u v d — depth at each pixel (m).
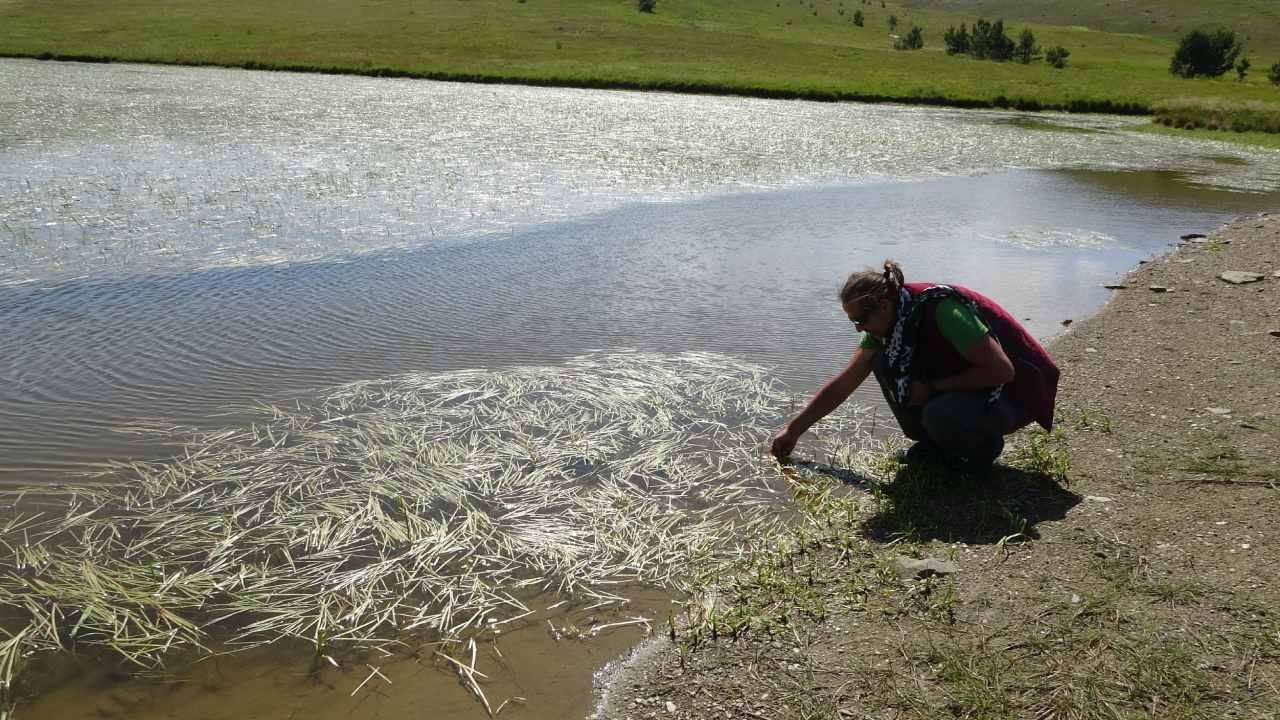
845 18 136.12
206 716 3.77
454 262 11.52
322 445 6.27
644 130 28.50
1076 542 4.89
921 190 19.23
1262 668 3.74
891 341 5.48
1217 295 10.65
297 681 3.99
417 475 5.86
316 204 14.90
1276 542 4.74
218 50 54.84
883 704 3.70
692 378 7.70
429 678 4.03
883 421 6.97
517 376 7.58
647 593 4.71
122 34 59.72
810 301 10.27
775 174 20.41
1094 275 12.02
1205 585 4.36
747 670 4.00
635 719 3.74
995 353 5.25
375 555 5.00
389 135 24.81
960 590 4.49
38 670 4.03
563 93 43.59
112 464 5.95
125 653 4.14
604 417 6.87
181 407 6.87
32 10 67.38
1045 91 52.50
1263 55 161.75
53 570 4.79
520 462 6.12
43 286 9.96
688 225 14.38
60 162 18.45
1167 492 5.49
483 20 75.25
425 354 8.15
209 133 23.91
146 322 8.84
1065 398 7.29
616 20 81.19
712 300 10.19
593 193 16.91
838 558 4.90
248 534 5.16
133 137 22.62
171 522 5.26
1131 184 21.75
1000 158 26.08
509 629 4.39
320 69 50.06
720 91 47.66
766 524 5.38
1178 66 82.50
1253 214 17.66
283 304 9.54
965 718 3.57
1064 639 4.01
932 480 5.69
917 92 48.72
